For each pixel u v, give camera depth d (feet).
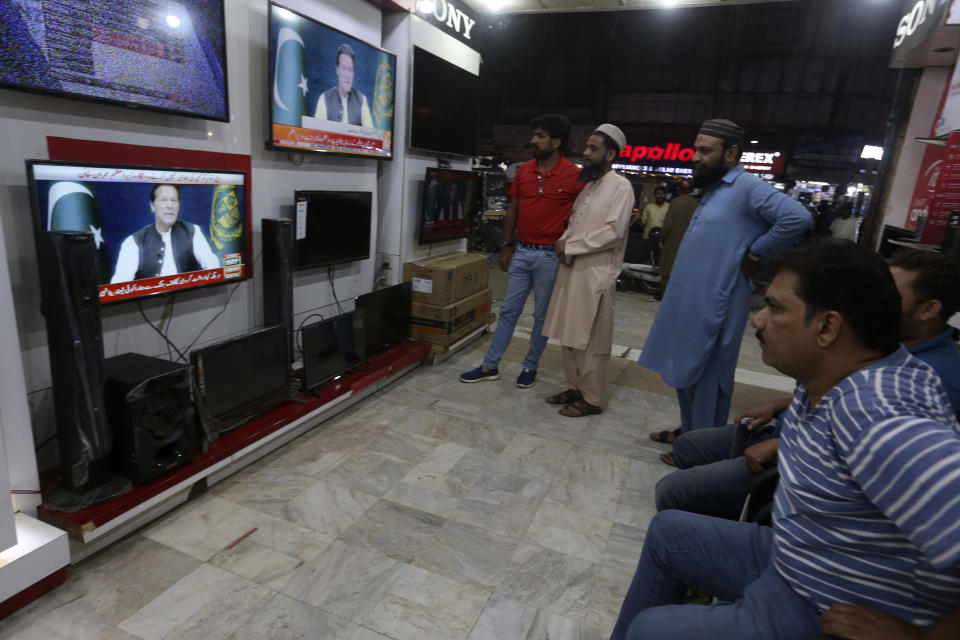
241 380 7.90
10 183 6.05
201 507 7.26
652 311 20.88
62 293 5.43
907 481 2.40
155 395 6.32
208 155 8.38
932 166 16.56
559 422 10.61
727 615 3.25
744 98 47.55
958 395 4.70
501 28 50.60
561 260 10.45
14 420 5.62
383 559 6.48
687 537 3.99
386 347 12.32
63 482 6.12
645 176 48.60
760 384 13.48
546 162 11.21
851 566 2.84
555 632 5.56
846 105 45.09
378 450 9.07
